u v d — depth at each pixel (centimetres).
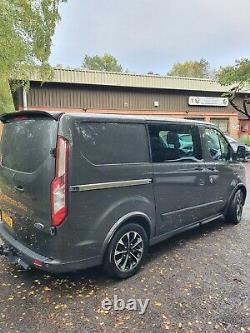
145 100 2517
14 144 364
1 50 1177
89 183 314
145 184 373
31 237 334
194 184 455
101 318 292
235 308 310
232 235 516
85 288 343
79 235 314
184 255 431
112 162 337
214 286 349
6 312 299
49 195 304
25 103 2050
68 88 2214
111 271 351
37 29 1369
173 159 418
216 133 521
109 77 2334
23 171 341
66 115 306
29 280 360
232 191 557
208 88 2727
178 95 2653
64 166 298
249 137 2825
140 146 371
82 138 311
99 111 2333
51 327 278
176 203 426
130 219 362
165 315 298
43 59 1448
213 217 522
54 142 303
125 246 361
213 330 278
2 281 357
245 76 2161
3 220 401
